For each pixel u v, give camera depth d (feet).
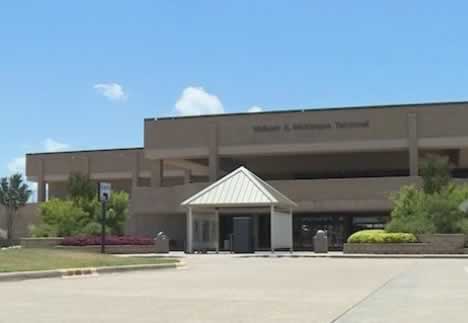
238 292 54.08
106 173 262.88
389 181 187.83
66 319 36.47
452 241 140.36
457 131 188.85
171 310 40.93
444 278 69.92
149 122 210.79
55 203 182.19
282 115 200.13
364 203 188.75
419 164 191.21
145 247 161.79
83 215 180.14
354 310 41.06
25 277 67.26
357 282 65.16
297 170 225.76
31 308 41.81
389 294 51.80
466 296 50.06
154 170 214.28
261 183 156.56
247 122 202.39
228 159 220.02
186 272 84.17
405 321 36.01
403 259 124.36
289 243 161.38
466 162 224.33
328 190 191.31
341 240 198.90
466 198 149.28
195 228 160.97
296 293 53.01
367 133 194.08
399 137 192.03
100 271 78.95
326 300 47.21
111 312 39.81
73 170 265.34
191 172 252.83
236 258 130.52
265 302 45.80
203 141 205.16
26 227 263.90
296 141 198.49
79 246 157.48
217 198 152.56
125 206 185.88
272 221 148.97
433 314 39.11
